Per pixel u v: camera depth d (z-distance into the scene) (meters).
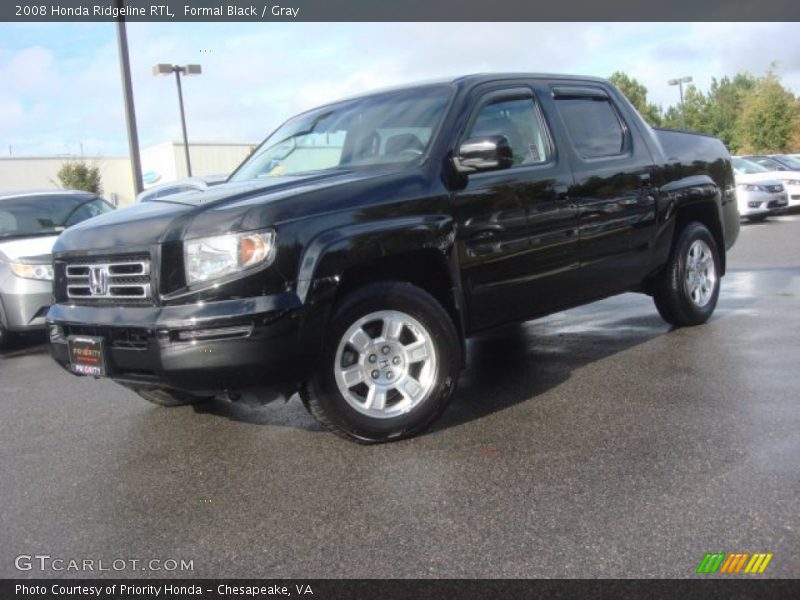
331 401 3.91
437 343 4.18
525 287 4.79
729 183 6.82
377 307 4.01
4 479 4.00
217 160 40.81
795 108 48.62
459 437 4.16
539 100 5.16
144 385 3.94
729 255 11.78
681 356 5.56
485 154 4.23
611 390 4.84
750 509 3.11
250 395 3.79
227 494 3.60
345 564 2.89
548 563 2.80
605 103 5.71
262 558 2.98
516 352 6.06
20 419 5.16
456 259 4.33
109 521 3.40
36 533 3.32
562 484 3.46
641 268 5.78
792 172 19.47
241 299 3.63
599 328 6.77
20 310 7.71
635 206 5.59
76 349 4.09
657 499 3.25
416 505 3.35
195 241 3.70
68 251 4.22
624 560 2.79
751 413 4.23
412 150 4.50
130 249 3.86
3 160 42.28
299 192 3.93
